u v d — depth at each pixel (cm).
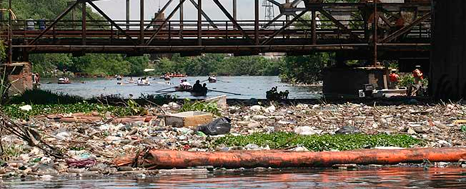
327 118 4141
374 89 6512
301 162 2653
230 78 19062
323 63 12938
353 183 2359
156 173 2533
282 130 3569
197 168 2591
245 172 2572
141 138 3219
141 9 5888
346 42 6475
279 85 12500
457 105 4959
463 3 5512
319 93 8506
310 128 3553
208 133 3400
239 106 4916
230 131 3497
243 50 5991
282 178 2452
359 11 6881
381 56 7050
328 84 7581
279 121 3975
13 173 2502
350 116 4284
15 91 5719
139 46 5856
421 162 2739
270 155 2648
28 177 2462
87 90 9800
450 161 2752
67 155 2766
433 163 2736
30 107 4531
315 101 5509
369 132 3453
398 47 6331
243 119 4050
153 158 2581
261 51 6025
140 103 5162
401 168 2656
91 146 2948
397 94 6272
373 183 2358
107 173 2523
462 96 5503
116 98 5578
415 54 6994
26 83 5928
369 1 6456
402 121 3981
